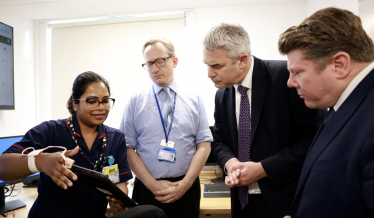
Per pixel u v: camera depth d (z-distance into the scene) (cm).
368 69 64
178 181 152
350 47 64
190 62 304
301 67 70
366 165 55
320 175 65
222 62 109
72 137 117
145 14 316
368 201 53
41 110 331
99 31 323
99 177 83
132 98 170
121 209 112
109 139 125
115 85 318
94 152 119
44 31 332
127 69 317
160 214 64
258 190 123
